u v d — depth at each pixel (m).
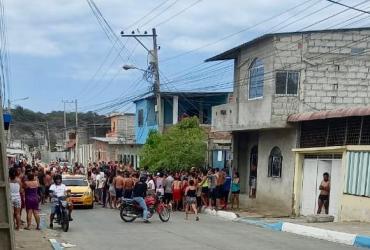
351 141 17.72
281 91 21.17
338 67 21.28
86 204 24.55
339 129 18.45
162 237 14.14
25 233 14.59
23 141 95.56
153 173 29.20
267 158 23.56
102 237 14.19
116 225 17.33
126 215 18.45
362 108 16.73
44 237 13.82
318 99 21.17
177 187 23.89
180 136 30.09
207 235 14.58
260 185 24.11
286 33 21.12
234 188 23.73
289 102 21.12
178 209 24.16
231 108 25.47
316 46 21.23
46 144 97.00
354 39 21.36
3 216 4.09
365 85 21.41
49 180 25.67
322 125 19.47
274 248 12.12
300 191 20.75
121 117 61.44
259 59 22.69
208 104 40.31
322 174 19.41
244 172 27.27
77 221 18.66
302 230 14.85
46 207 24.34
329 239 13.66
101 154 62.41
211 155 31.48
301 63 21.14
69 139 88.25
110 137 61.38
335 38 21.33
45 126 94.31
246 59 23.94
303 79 21.11
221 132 28.94
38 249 11.88
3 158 4.07
